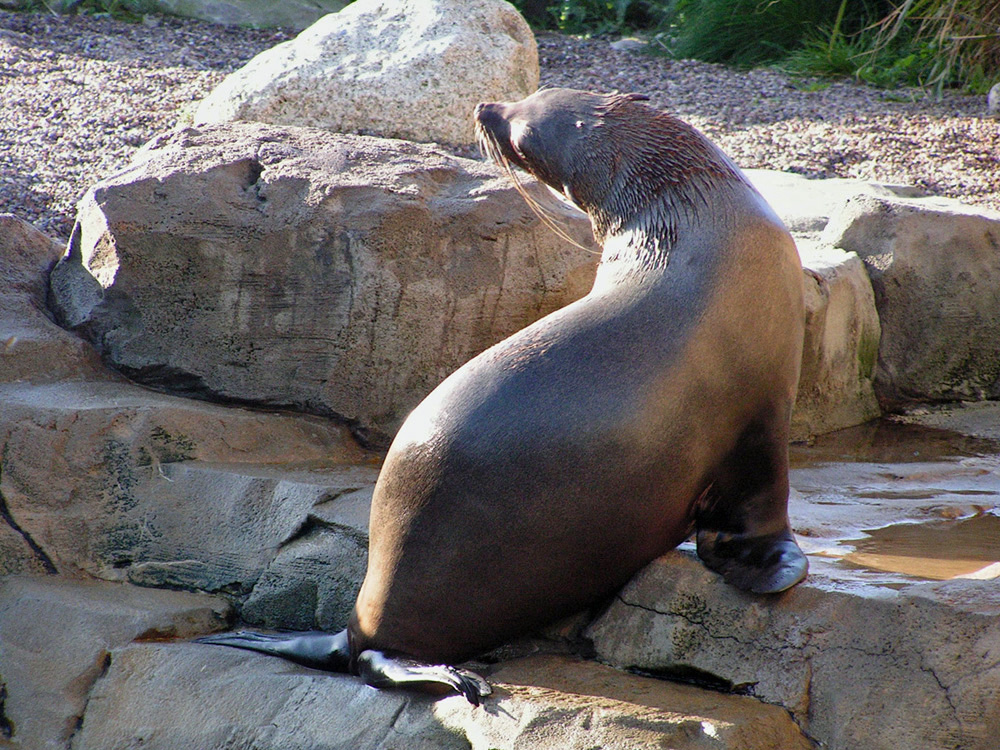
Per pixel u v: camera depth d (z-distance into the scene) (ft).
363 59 85.46
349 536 40.81
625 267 37.17
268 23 124.77
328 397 50.52
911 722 31.22
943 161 88.07
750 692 33.47
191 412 47.26
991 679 30.66
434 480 34.14
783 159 88.28
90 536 44.75
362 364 50.37
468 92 84.94
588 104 39.75
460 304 50.49
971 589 32.63
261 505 43.57
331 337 50.11
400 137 83.71
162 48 111.45
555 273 51.03
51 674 39.70
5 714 39.32
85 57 105.19
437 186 52.37
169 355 51.21
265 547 42.70
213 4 124.67
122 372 51.85
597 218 39.19
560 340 34.96
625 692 33.12
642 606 35.88
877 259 62.34
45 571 44.45
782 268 36.60
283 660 38.70
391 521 35.17
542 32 136.67
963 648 31.24
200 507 44.39
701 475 35.86
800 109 102.22
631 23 146.72
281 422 49.65
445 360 51.03
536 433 33.65
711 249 35.99
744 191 37.45
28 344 50.26
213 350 50.93
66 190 72.18
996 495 46.83
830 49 115.85
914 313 61.98
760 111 101.96
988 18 107.65
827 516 43.24
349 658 37.55
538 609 35.58
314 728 34.73
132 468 45.52
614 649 35.99
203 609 42.16
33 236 56.34
